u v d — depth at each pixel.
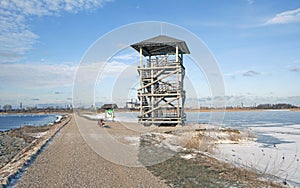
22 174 9.42
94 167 10.40
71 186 8.02
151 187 7.88
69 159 12.00
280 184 8.43
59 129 28.72
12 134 31.61
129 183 8.28
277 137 22.83
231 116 66.31
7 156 15.95
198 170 9.86
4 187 7.90
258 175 9.39
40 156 12.81
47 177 9.00
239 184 8.24
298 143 19.34
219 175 9.22
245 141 19.94
